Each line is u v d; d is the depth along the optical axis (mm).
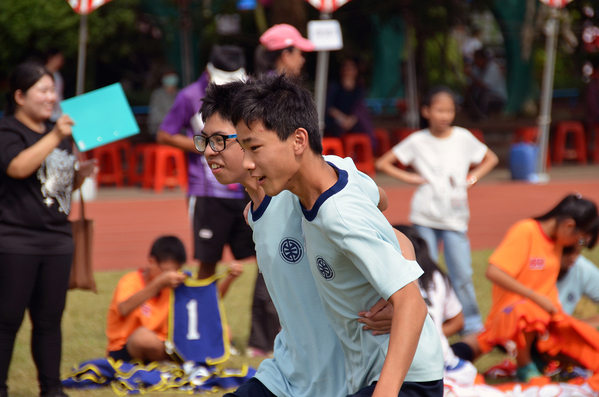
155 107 48375
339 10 58625
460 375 14906
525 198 44375
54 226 13875
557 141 59719
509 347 15609
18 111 13781
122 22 51812
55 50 32281
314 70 63094
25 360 17328
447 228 19750
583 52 69750
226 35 57094
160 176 46219
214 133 10250
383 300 8672
